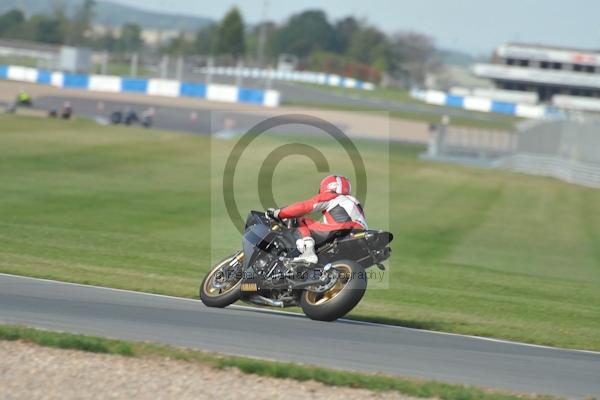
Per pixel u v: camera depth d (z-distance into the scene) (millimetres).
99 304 34031
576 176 144625
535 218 100750
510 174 147875
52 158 114250
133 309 33469
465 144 181750
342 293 32406
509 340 33688
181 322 31281
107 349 25734
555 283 60188
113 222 75312
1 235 59688
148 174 108312
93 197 88875
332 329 32062
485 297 49281
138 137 143500
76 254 53344
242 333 29969
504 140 185125
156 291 39281
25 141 127125
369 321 35406
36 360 24516
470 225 91312
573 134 153625
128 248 59469
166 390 22641
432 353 29219
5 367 23734
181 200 91250
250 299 34500
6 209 77375
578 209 111938
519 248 80500
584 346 33625
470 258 72312
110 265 49531
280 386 23531
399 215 93250
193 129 167875
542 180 143000
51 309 32062
